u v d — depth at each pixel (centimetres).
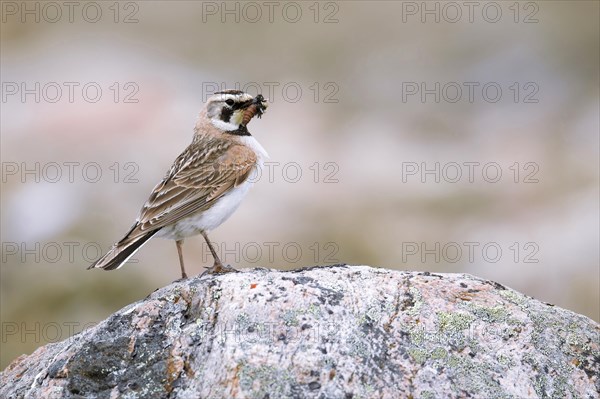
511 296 745
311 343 677
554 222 1783
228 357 663
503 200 1886
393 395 653
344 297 717
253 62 2638
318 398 643
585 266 1634
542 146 2111
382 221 1820
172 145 2028
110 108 2170
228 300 713
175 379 675
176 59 2617
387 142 2170
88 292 1594
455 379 670
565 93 2366
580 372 690
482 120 2284
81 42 2677
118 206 1802
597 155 2039
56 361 709
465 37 2678
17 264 1639
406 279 746
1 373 780
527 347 700
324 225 1792
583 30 2595
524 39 2614
